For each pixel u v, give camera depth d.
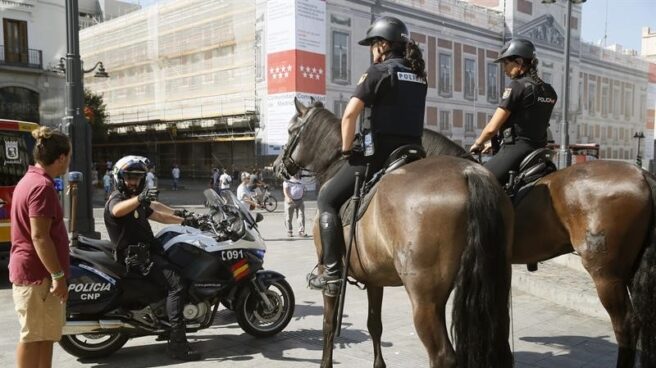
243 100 39.19
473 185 2.98
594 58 61.44
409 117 3.83
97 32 51.78
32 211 3.70
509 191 4.30
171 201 27.64
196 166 46.31
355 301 7.35
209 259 5.49
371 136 3.80
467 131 46.75
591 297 6.72
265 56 36.16
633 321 3.67
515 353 5.36
